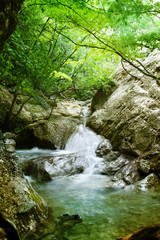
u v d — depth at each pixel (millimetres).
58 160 5887
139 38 3723
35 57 6328
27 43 6871
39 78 6703
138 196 3980
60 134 9047
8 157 3135
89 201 3750
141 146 5602
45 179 5176
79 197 3979
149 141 5480
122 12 3182
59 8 3686
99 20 3568
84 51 11000
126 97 7387
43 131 8914
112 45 3951
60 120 10086
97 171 5637
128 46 3848
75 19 3740
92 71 10117
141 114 6113
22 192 2686
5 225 2100
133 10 3107
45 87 7680
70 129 9375
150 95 6359
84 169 5863
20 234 2203
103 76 9398
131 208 3383
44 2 3900
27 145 9211
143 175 4996
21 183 2850
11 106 8586
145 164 5059
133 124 6168
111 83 9227
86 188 4555
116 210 3303
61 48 11211
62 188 4570
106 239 2363
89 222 2840
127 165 5438
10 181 2672
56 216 3006
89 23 3715
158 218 2943
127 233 2496
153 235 1613
